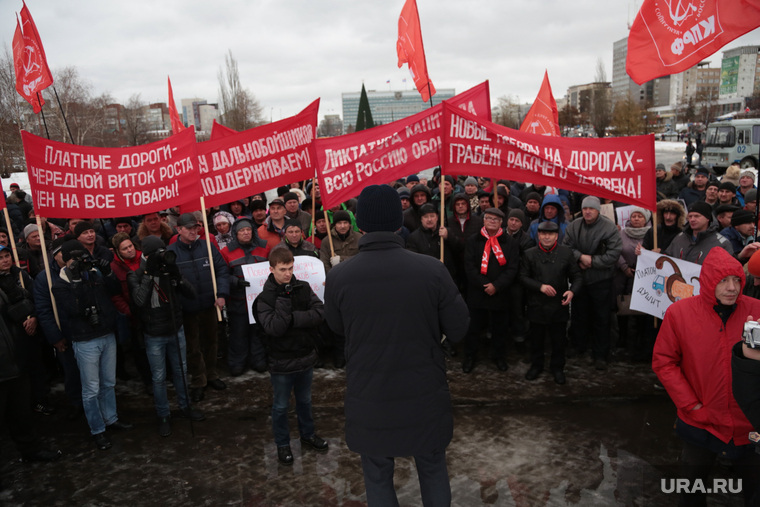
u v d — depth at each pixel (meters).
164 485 3.74
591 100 80.12
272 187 5.70
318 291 5.09
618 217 6.50
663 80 150.12
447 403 2.53
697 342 2.80
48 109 45.84
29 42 5.54
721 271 2.66
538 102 8.40
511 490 3.51
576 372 5.41
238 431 4.50
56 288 4.16
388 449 2.43
